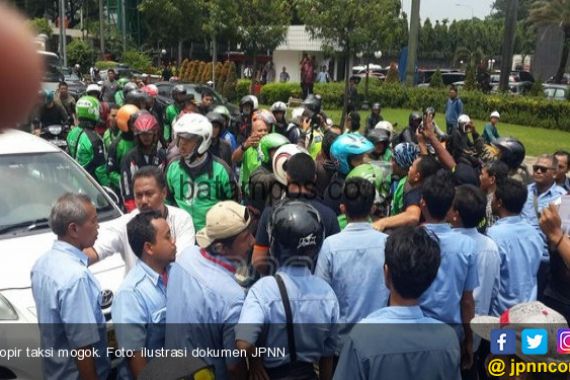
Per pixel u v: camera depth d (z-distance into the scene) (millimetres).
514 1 24734
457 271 3129
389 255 2188
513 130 21844
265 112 6930
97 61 35281
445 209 3227
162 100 13398
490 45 66000
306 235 2600
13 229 4246
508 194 3537
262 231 3199
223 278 2697
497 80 36719
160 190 3621
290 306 2562
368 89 25594
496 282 3389
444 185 3217
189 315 2645
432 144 5395
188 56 41000
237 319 2658
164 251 2807
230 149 6352
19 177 4660
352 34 15812
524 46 65938
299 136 7574
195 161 4457
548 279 3604
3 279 3631
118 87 14891
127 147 5957
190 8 30750
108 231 3725
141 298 2756
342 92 25031
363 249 3141
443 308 3117
